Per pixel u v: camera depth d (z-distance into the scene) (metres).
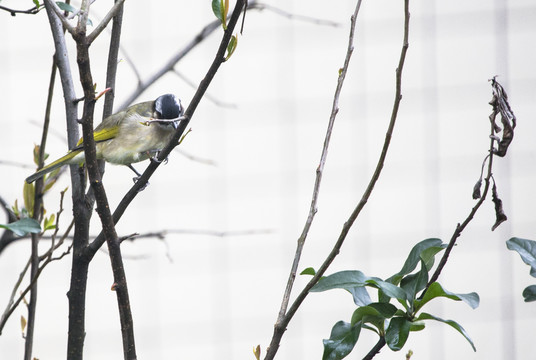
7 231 7.63
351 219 3.88
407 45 3.71
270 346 3.98
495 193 4.08
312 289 4.15
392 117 3.77
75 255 5.72
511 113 3.89
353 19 4.53
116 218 5.57
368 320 4.23
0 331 5.56
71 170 6.05
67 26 4.04
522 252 4.37
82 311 5.68
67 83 6.44
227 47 4.73
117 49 6.66
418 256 4.46
